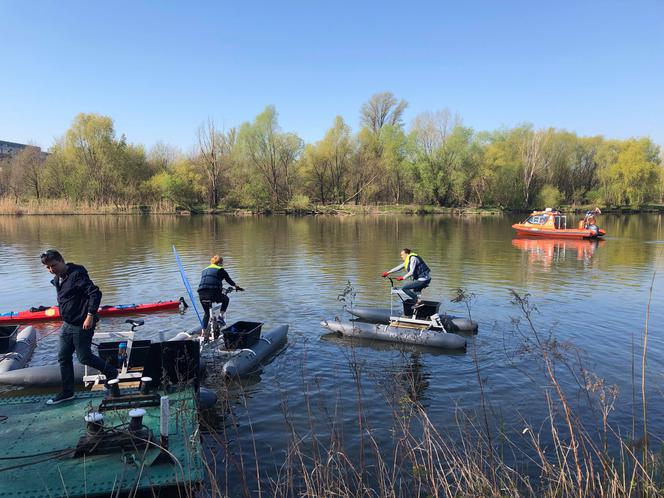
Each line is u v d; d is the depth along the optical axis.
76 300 4.75
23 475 3.61
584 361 6.56
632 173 45.91
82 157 46.56
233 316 8.99
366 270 13.98
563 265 15.43
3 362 6.14
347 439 4.51
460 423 4.83
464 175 47.09
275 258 16.48
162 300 10.40
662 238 25.00
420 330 7.47
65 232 25.77
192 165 50.66
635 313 9.16
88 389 5.66
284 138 50.88
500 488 3.50
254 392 5.60
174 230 27.75
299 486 3.76
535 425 4.77
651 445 4.31
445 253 18.20
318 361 6.64
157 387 5.16
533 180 49.41
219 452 4.28
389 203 52.94
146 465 3.74
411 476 3.91
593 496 3.25
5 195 49.66
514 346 7.24
